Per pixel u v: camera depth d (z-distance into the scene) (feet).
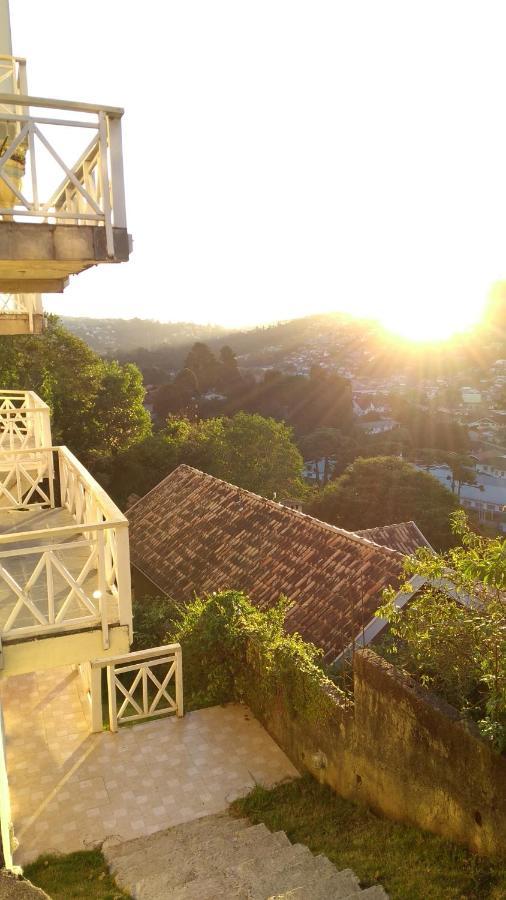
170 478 64.95
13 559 21.53
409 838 20.26
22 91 22.80
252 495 54.03
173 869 20.33
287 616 38.11
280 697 27.86
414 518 91.71
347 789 24.41
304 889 17.15
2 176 15.06
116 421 114.93
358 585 37.37
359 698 23.15
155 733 29.25
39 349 98.68
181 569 49.93
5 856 16.07
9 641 16.20
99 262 16.35
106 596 16.83
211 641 30.99
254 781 26.16
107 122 15.85
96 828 23.27
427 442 249.34
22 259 15.70
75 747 28.04
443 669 20.71
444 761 19.31
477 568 17.22
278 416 266.77
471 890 16.76
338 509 98.58
